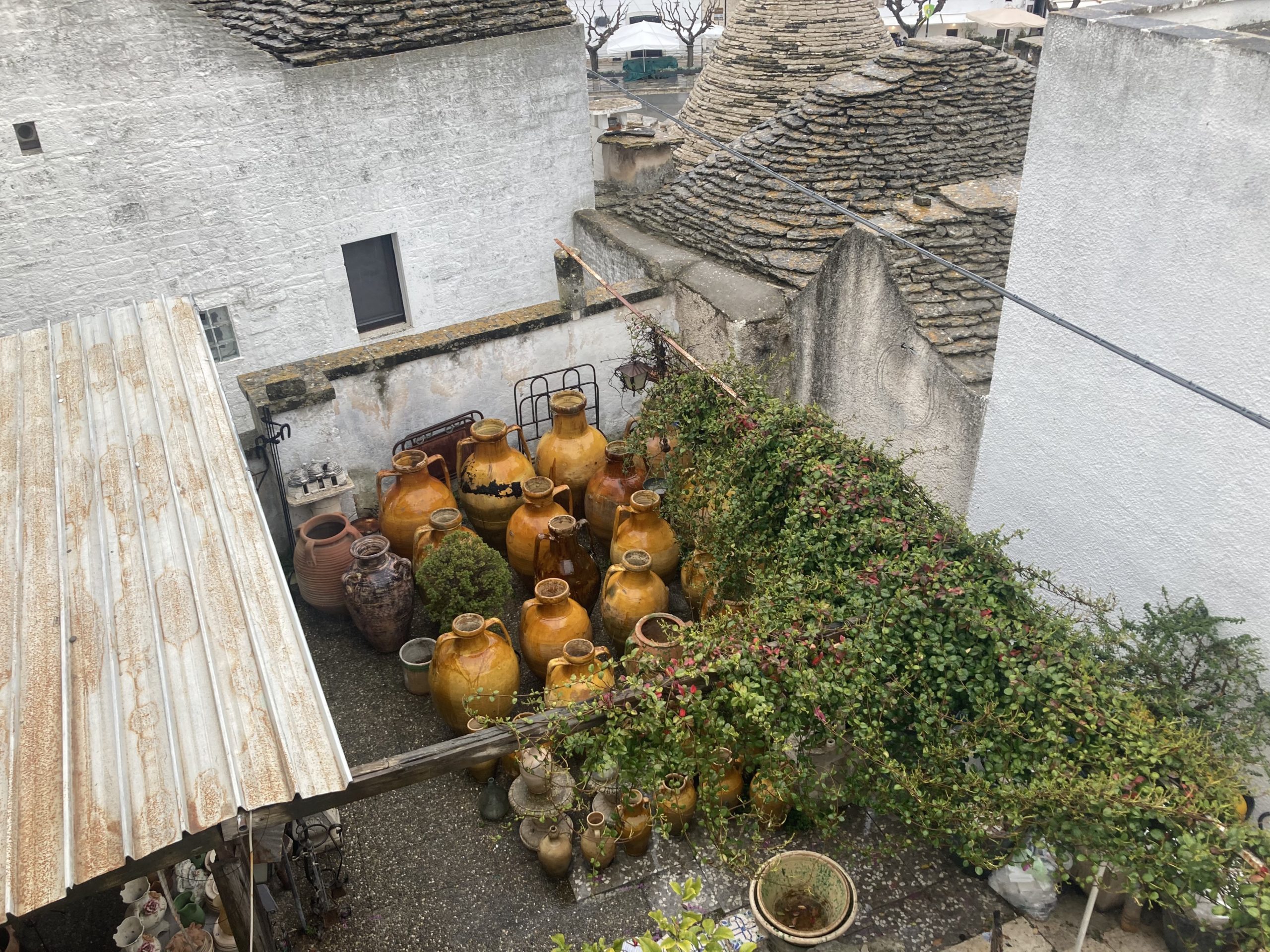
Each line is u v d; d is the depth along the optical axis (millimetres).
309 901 6094
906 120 10695
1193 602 5523
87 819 3594
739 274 9703
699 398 7566
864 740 5090
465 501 8812
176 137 9234
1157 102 5004
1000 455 6801
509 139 10773
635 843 6223
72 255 9273
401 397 9250
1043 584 6008
